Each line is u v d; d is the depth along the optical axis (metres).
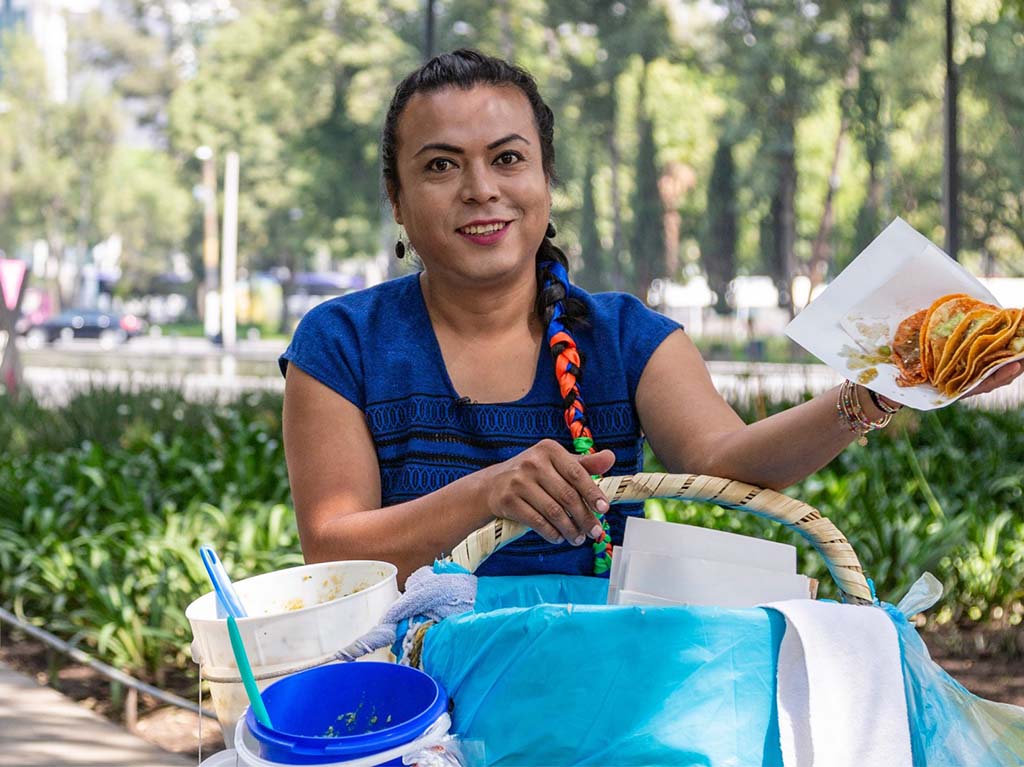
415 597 1.44
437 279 1.82
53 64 64.81
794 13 34.41
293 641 1.47
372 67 41.81
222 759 1.31
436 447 1.80
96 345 40.25
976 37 29.62
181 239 57.41
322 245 50.16
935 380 1.43
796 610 1.29
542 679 1.28
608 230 42.25
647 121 39.16
